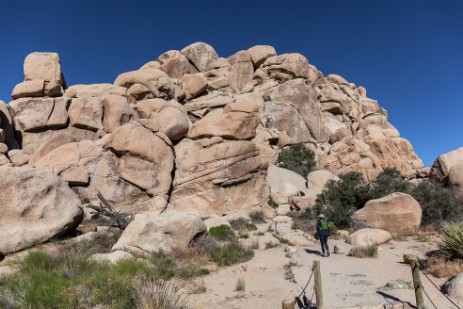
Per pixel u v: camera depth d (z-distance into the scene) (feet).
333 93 147.33
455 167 86.89
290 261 37.24
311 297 25.07
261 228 64.39
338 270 33.88
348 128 146.72
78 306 20.58
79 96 97.91
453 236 32.14
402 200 58.49
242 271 34.78
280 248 48.01
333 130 139.74
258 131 110.22
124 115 90.22
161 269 31.73
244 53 141.69
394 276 30.42
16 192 41.14
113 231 46.96
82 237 42.75
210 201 77.56
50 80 98.17
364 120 155.74
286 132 117.08
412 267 22.11
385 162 123.03
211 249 41.24
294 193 88.74
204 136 87.20
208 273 33.81
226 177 79.56
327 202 72.23
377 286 27.37
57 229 41.81
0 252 36.96
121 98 91.86
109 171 75.36
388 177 76.43
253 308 23.94
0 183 40.65
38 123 86.07
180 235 40.75
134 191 75.05
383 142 126.00
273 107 120.26
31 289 21.98
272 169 95.55
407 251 42.09
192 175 80.18
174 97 110.52
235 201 79.71
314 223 64.44
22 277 25.03
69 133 87.04
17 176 41.81
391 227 57.93
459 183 84.89
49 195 43.55
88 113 88.84
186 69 134.92
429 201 63.93
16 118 86.48
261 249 47.60
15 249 38.01
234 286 29.19
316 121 127.85
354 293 25.64
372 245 42.22
